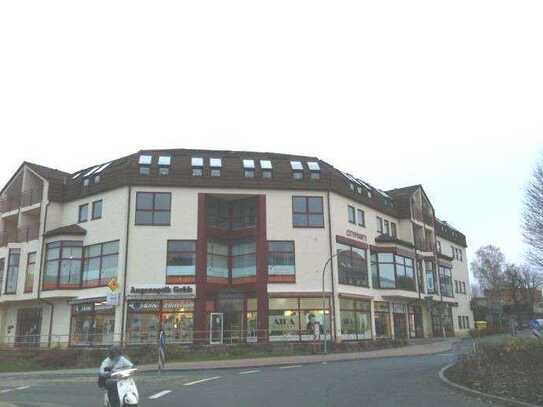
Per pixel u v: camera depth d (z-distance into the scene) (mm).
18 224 41031
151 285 34469
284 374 19906
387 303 43562
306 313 36031
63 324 36719
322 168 39344
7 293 39250
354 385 15758
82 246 37344
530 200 29281
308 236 37156
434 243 54969
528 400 11031
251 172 37812
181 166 36875
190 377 20109
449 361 23766
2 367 28578
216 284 36219
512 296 76750
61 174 43156
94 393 15906
